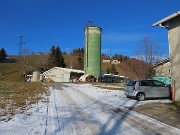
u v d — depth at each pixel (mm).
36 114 11117
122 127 8781
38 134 7734
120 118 10438
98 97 19156
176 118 10297
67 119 10156
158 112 11758
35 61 104875
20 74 79562
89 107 13586
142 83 17406
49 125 9023
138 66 38000
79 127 8766
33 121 9641
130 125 9102
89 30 50750
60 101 16156
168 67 32812
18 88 24531
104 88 29422
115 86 33281
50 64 91125
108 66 121625
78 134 7824
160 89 17672
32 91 22438
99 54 51406
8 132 7906
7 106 12953
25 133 7824
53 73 63281
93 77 50094
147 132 8078
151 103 15094
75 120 9969
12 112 11328
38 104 14312
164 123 9383
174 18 15508
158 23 16031
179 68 15102
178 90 15188
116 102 16047
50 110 12328
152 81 17750
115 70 99938
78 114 11320
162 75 32562
